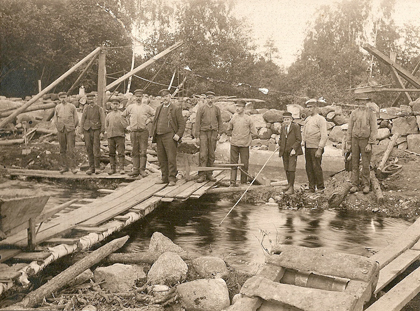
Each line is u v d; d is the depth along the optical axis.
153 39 27.62
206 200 10.37
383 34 22.48
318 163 10.32
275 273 4.02
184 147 15.71
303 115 15.16
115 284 4.98
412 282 4.87
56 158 13.62
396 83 14.45
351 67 22.86
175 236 7.28
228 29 25.30
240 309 3.69
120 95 17.84
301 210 9.52
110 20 27.28
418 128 12.82
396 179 10.96
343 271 3.83
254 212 9.23
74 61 26.83
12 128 16.17
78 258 5.79
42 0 24.94
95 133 11.36
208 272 5.21
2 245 5.33
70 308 4.37
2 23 23.17
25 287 4.79
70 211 7.96
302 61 24.06
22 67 26.28
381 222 8.48
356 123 10.05
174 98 17.41
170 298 4.65
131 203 8.23
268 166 14.59
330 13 24.33
